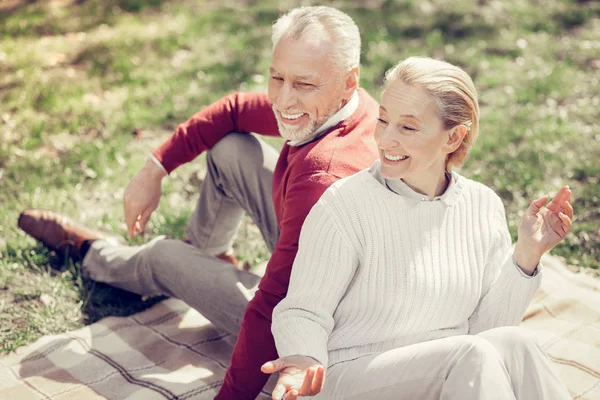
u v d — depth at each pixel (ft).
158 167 9.58
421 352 6.32
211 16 22.02
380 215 6.72
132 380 8.86
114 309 10.56
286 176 7.93
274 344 7.39
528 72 18.62
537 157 14.73
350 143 7.84
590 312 9.95
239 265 11.93
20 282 10.98
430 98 6.36
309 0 23.48
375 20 21.79
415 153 6.48
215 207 9.93
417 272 6.72
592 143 15.28
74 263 11.35
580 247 12.06
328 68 7.75
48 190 13.47
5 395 8.48
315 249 6.69
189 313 10.40
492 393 5.90
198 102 17.03
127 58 19.03
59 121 15.87
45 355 9.34
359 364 6.54
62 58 19.03
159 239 9.72
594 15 22.06
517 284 7.04
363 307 6.83
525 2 23.07
